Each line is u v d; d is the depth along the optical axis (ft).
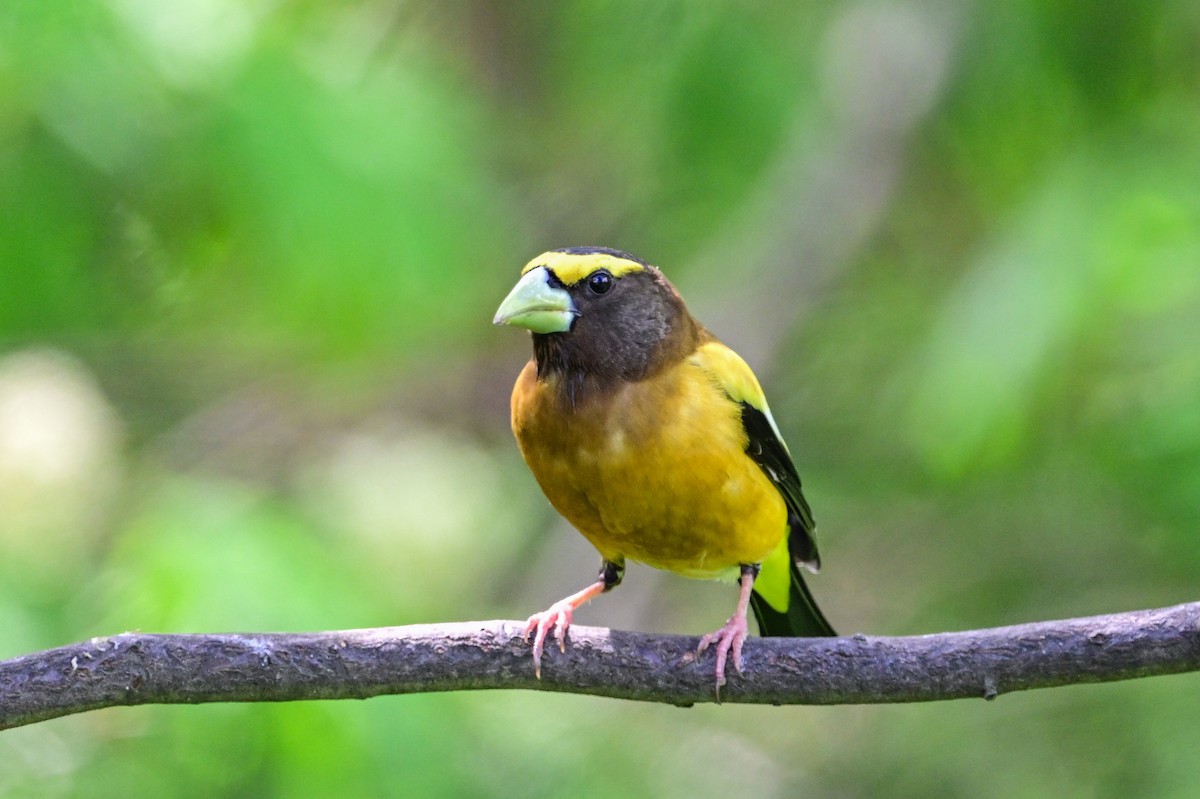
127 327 38.11
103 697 23.36
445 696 32.96
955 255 51.67
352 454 48.16
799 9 49.21
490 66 55.11
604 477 26.66
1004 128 47.65
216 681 23.67
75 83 30.25
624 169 54.34
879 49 51.67
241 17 33.58
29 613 31.01
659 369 26.91
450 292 35.99
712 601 51.55
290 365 51.80
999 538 49.96
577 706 42.09
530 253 55.16
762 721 46.55
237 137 31.63
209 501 32.50
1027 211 38.83
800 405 55.31
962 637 24.04
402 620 32.58
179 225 32.58
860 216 52.16
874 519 53.26
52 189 30.68
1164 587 45.85
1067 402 40.34
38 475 33.37
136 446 48.16
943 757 44.75
